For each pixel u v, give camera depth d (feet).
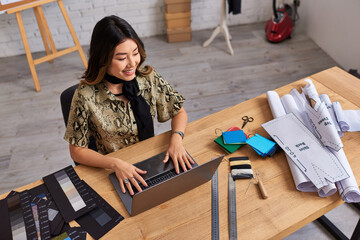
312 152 4.41
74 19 12.25
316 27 12.08
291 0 13.17
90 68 4.03
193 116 9.34
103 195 4.09
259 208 3.89
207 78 10.84
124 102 4.56
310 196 4.02
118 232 3.69
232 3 11.05
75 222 3.81
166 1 11.85
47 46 11.36
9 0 9.25
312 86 5.49
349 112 5.12
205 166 3.84
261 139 4.64
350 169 4.21
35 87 10.79
